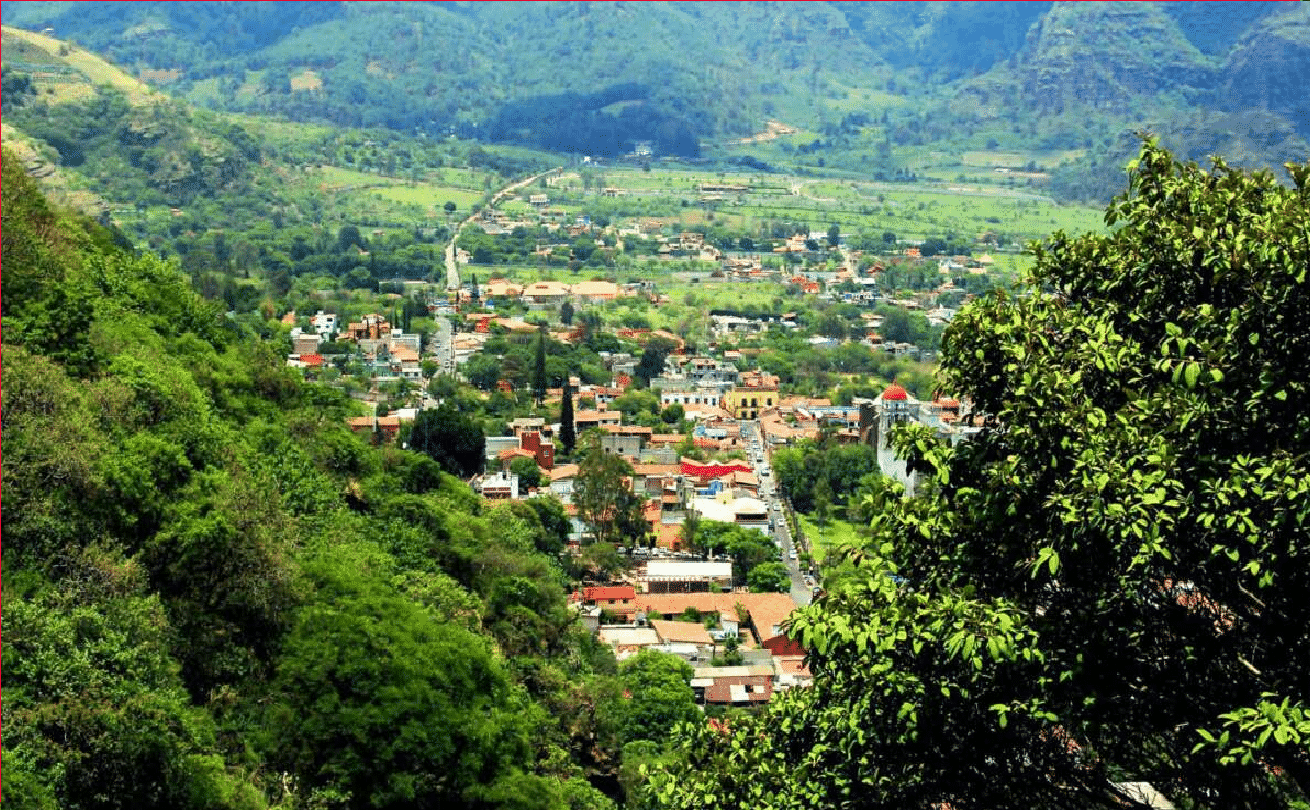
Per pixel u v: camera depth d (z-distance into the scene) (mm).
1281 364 29641
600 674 104188
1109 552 30016
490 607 96750
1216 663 30203
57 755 47812
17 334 75750
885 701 31672
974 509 32781
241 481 74812
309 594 70938
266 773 61875
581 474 167875
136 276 109312
